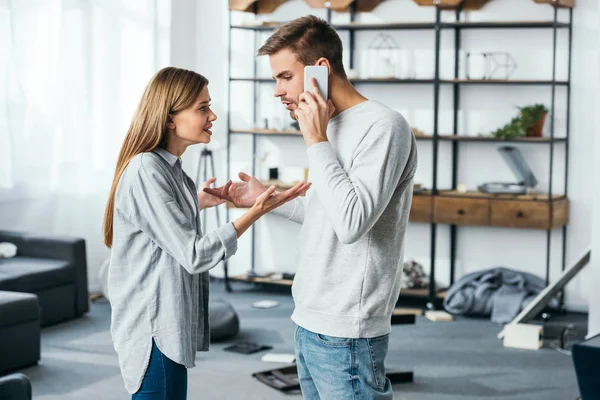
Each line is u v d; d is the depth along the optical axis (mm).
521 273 6613
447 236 6961
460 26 6586
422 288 6914
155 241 2479
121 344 2547
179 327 2516
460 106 6875
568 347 5516
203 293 2699
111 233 2637
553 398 4441
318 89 2166
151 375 2510
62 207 6879
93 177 7070
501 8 6699
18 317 4848
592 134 6484
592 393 2285
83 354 5211
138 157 2516
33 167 6582
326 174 2094
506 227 6629
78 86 6871
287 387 4500
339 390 2225
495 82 6453
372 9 7074
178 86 2547
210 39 7730
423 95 6977
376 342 2236
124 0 7137
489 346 5523
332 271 2217
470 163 6891
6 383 2521
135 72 7250
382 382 2275
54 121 6676
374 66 7086
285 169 7332
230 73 7648
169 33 7449
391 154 2107
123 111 7211
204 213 7809
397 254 2262
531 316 5695
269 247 7617
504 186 6484
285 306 6680
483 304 6371
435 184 6609
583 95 6492
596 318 5492
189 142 2633
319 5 7109
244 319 6191
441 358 5223
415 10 6953
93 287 7102
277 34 2246
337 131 2232
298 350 2350
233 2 7230
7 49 6281
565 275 5621
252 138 7625
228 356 5176
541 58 6613
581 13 6453
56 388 4527
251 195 2709
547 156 6660
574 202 6566
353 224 2047
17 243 6258
